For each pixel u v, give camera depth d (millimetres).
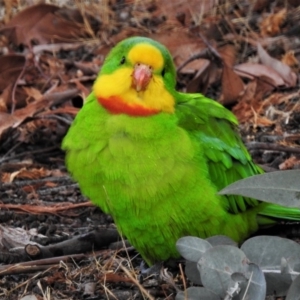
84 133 8641
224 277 7707
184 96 9391
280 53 14539
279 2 16203
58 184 11414
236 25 15578
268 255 7887
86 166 8648
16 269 9008
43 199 10992
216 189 8750
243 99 12930
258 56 13914
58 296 8562
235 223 9000
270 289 7875
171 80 8938
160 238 8781
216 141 9016
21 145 12539
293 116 12477
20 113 12383
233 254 7730
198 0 15859
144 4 16891
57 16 15336
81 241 9539
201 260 7750
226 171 9055
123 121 8492
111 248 9625
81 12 15742
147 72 8531
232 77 12891
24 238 9805
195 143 8688
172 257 9070
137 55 8625
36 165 12031
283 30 15211
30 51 14023
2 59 13297
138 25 15781
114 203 8648
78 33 15547
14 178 11578
